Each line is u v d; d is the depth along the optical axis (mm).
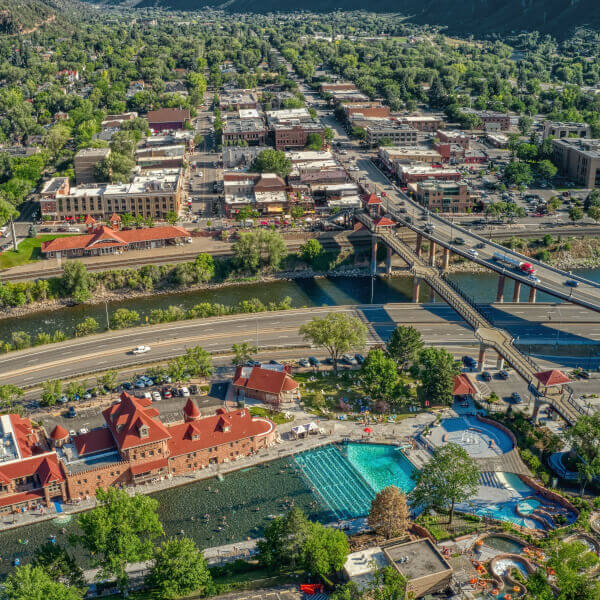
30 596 168500
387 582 176375
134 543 191875
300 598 185750
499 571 192750
